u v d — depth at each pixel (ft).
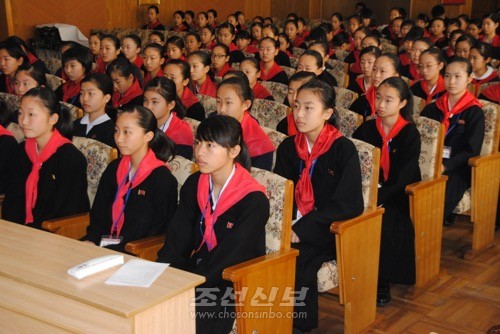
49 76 18.01
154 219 9.04
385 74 14.42
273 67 20.47
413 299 11.15
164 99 12.07
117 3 39.24
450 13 43.16
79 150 10.28
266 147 11.16
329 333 10.11
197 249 8.08
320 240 9.10
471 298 11.21
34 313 6.15
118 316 5.57
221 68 20.94
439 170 11.17
